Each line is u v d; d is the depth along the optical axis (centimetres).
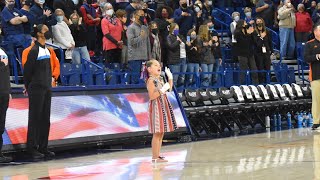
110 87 2478
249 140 2530
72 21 2848
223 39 3959
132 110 2519
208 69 3278
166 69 1942
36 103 2102
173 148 2334
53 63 2223
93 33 3106
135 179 1608
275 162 1859
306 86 3547
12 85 2388
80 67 2739
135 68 2858
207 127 2891
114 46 2939
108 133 2373
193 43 3177
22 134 2145
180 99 2805
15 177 1711
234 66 3566
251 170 1714
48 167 1902
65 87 2303
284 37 3878
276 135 2711
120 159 2055
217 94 3072
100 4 3266
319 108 2903
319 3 3997
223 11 4228
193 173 1686
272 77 3688
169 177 1627
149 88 1920
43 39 2119
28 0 2734
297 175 1606
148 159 2031
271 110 3278
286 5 3862
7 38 2661
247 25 3438
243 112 3131
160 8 3103
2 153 2059
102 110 2398
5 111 2011
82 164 1952
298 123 3191
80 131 2289
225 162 1892
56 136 2212
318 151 2098
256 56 3497
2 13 2670
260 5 4059
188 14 3397
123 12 3011
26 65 2088
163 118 1914
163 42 3078
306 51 2862
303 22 3919
